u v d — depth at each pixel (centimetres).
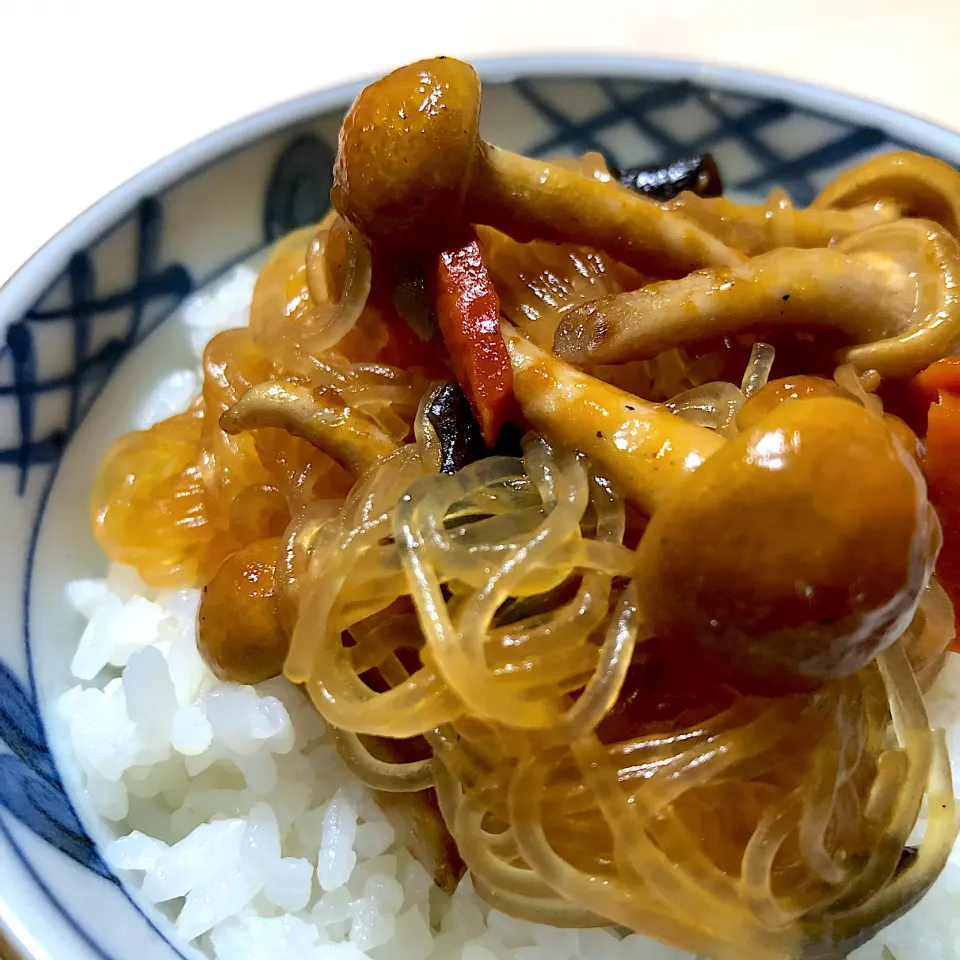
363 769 8
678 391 9
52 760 9
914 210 10
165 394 11
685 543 7
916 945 8
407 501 8
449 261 9
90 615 10
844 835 8
